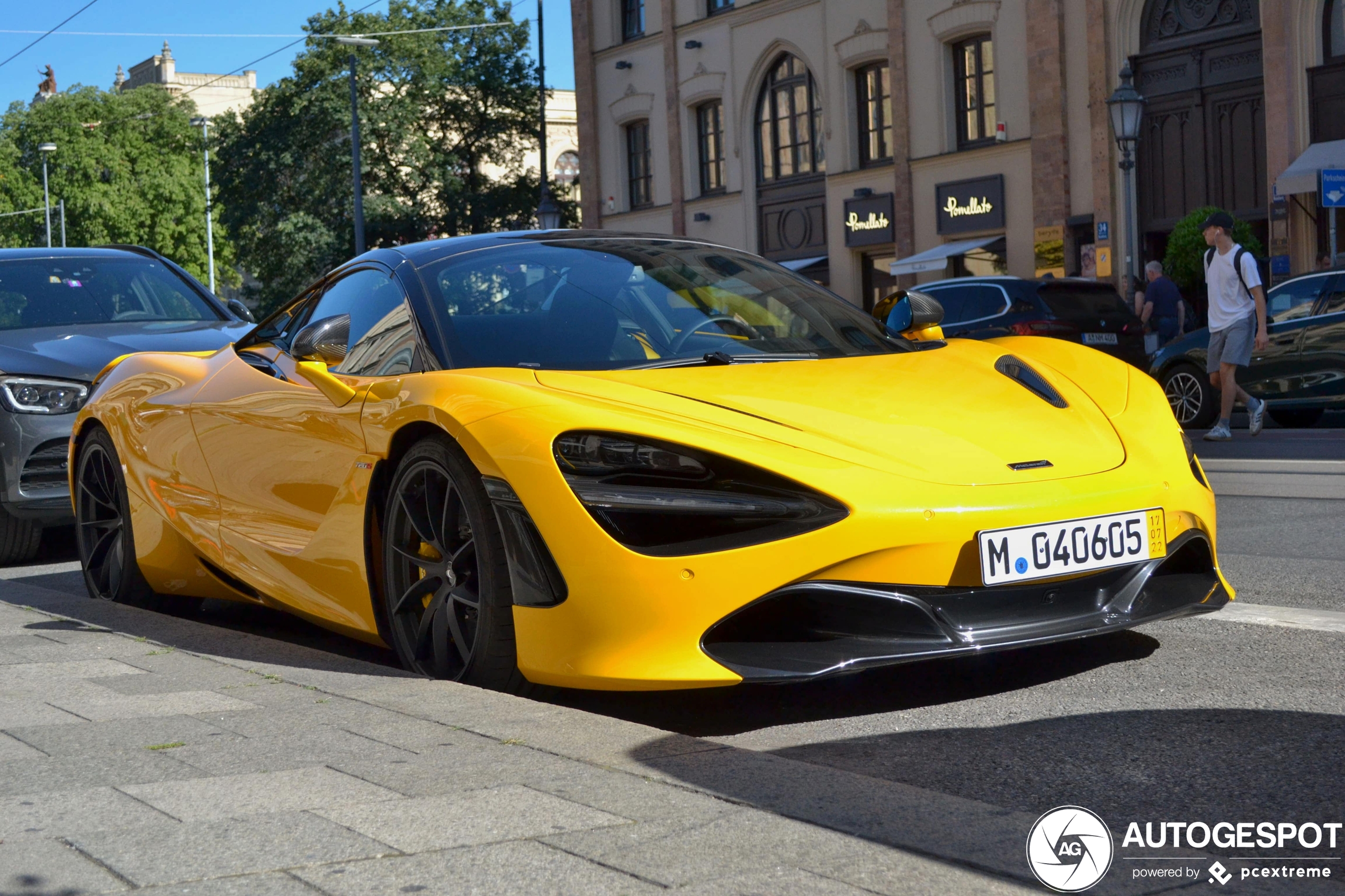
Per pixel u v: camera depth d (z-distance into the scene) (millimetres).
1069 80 20531
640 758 2408
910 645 2836
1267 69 18016
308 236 34562
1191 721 2766
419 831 1975
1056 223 20703
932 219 22828
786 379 3367
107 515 4965
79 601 4816
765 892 1712
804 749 2723
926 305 4125
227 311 7457
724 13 26344
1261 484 6980
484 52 37344
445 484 3236
